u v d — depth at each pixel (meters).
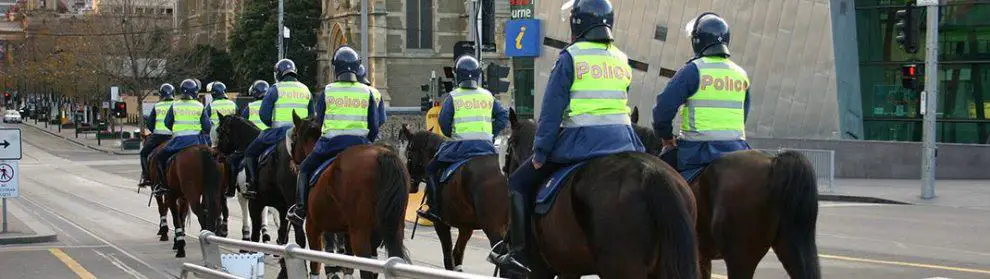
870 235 20.22
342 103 12.19
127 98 103.81
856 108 40.53
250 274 10.78
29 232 21.39
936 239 19.45
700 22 9.15
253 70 84.69
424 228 22.66
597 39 7.76
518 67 57.97
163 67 75.62
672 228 6.45
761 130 41.31
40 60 103.75
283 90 14.77
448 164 12.84
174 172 17.86
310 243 11.97
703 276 9.16
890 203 28.84
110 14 75.81
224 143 16.45
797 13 40.12
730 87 8.96
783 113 40.53
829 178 31.14
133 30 74.81
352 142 12.17
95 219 26.47
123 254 18.55
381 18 83.19
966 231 20.91
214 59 92.38
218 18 107.12
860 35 40.84
